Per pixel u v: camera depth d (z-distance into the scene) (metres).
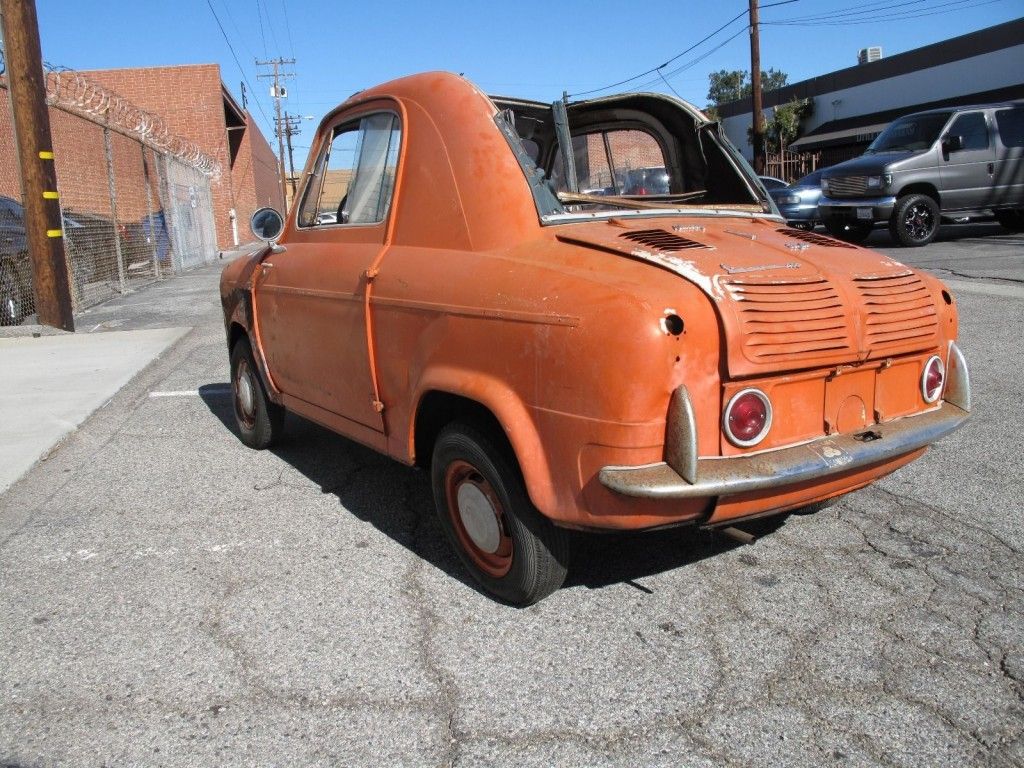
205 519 4.34
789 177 33.19
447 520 3.54
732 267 2.90
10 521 4.38
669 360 2.64
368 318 3.70
